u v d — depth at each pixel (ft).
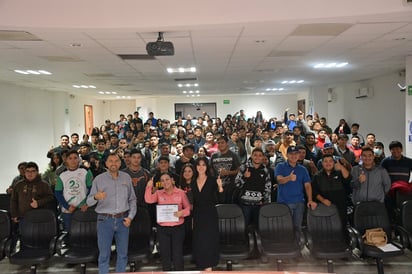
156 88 39.96
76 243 13.01
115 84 34.19
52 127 41.34
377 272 12.47
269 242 12.73
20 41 15.28
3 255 12.36
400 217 13.43
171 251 11.33
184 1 12.73
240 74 28.96
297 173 13.80
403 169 15.44
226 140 16.11
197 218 11.38
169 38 15.19
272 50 18.53
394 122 29.96
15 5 12.61
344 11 12.19
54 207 14.56
